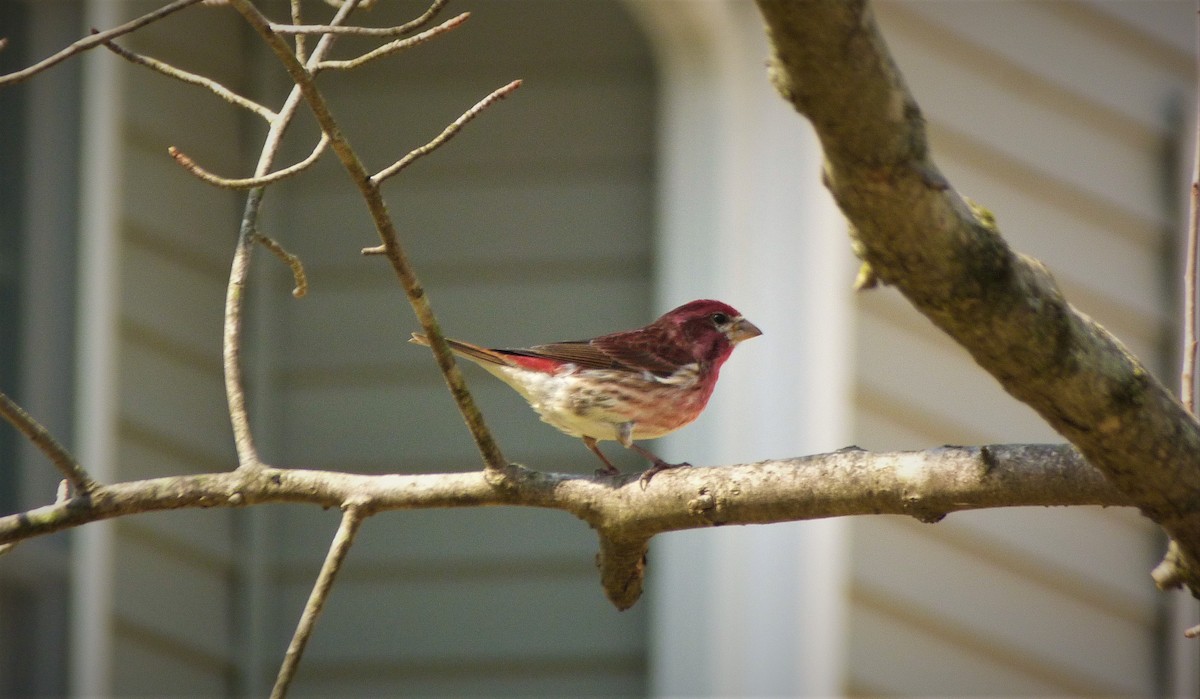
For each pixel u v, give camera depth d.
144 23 5.44
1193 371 5.95
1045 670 11.41
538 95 12.67
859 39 3.88
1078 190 12.10
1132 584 11.72
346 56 12.85
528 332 12.44
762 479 5.93
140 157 12.32
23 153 12.05
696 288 11.66
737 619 11.02
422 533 12.14
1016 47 12.06
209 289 12.57
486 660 11.91
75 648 11.27
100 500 6.15
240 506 6.27
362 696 11.96
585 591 11.95
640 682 11.70
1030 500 5.50
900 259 4.38
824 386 11.14
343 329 12.58
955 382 11.45
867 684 10.91
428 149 5.57
